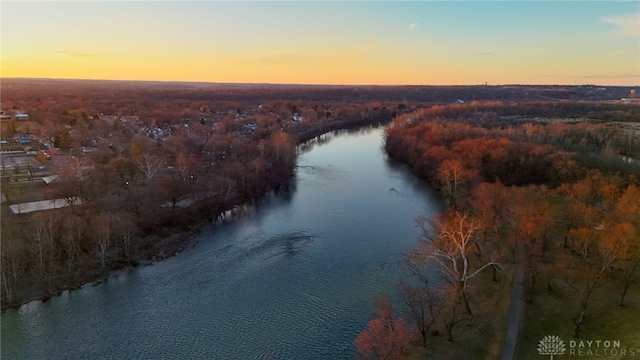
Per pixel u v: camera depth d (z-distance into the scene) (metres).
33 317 70.56
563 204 104.75
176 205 113.00
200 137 191.00
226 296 77.19
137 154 141.38
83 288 79.38
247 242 99.62
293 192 136.38
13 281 76.38
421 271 81.31
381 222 109.25
